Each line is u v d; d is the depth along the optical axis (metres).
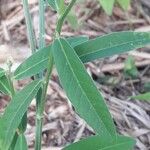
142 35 0.23
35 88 0.24
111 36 0.24
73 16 0.31
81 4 0.56
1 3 0.56
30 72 0.24
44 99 0.25
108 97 0.47
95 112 0.21
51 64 0.23
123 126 0.45
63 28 0.54
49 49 0.24
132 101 0.47
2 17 0.55
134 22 0.57
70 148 0.27
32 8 0.55
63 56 0.22
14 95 0.25
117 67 0.51
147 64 0.52
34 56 0.24
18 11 0.55
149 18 0.58
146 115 0.46
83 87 0.22
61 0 0.22
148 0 0.60
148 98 0.40
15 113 0.23
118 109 0.46
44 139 0.43
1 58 0.47
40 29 0.26
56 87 0.47
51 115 0.45
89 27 0.55
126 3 0.45
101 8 0.57
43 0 0.26
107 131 0.21
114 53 0.23
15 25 0.54
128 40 0.23
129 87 0.49
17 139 0.26
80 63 0.22
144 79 0.50
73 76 0.22
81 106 0.21
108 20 0.56
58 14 0.22
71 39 0.25
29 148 0.41
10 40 0.52
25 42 0.52
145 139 0.44
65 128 0.44
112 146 0.27
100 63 0.51
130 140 0.28
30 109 0.44
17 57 0.48
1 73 0.25
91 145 0.27
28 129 0.42
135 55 0.52
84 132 0.44
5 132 0.23
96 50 0.23
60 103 0.46
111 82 0.49
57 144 0.42
